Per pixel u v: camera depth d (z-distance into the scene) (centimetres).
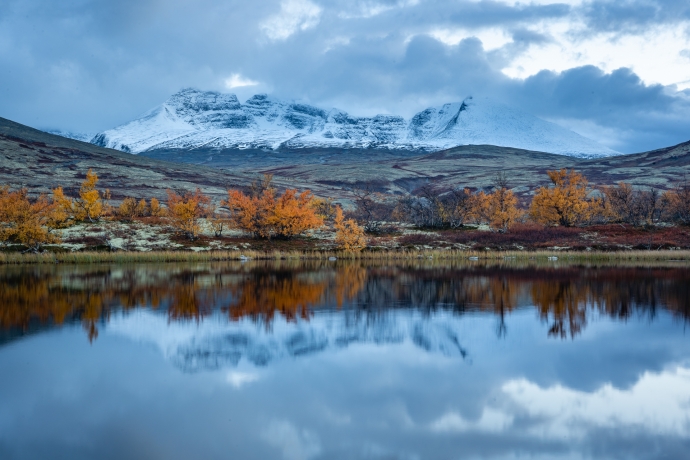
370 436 1945
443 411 2162
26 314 3962
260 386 2448
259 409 2184
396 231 10225
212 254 8175
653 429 2000
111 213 10306
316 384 2469
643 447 1862
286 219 9188
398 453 1831
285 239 9388
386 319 3831
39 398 2294
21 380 2514
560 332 3441
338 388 2417
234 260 8125
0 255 7519
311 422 2062
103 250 8206
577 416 2111
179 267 7181
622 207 11025
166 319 3819
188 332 3431
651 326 3588
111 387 2431
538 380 2523
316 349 3052
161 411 2166
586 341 3222
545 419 2094
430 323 3709
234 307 4272
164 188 19138
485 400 2273
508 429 2002
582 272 6562
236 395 2336
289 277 6144
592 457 1797
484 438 1928
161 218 10119
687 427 2016
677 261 7862
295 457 1803
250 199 10019
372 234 9950
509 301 4538
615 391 2369
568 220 10362
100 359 2845
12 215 7762
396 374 2616
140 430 1991
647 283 5528
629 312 4056
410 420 2083
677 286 5319
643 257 8300
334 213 13012
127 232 9094
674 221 10550
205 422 2064
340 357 2894
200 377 2567
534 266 7338
